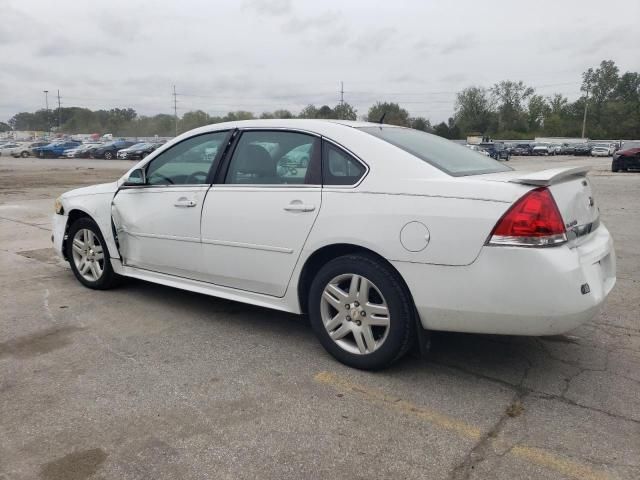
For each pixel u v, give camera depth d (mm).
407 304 3307
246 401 3156
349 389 3309
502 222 2973
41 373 3502
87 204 5133
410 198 3246
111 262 5055
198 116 101750
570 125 107625
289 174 3803
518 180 3070
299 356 3791
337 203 3494
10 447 2697
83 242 5352
